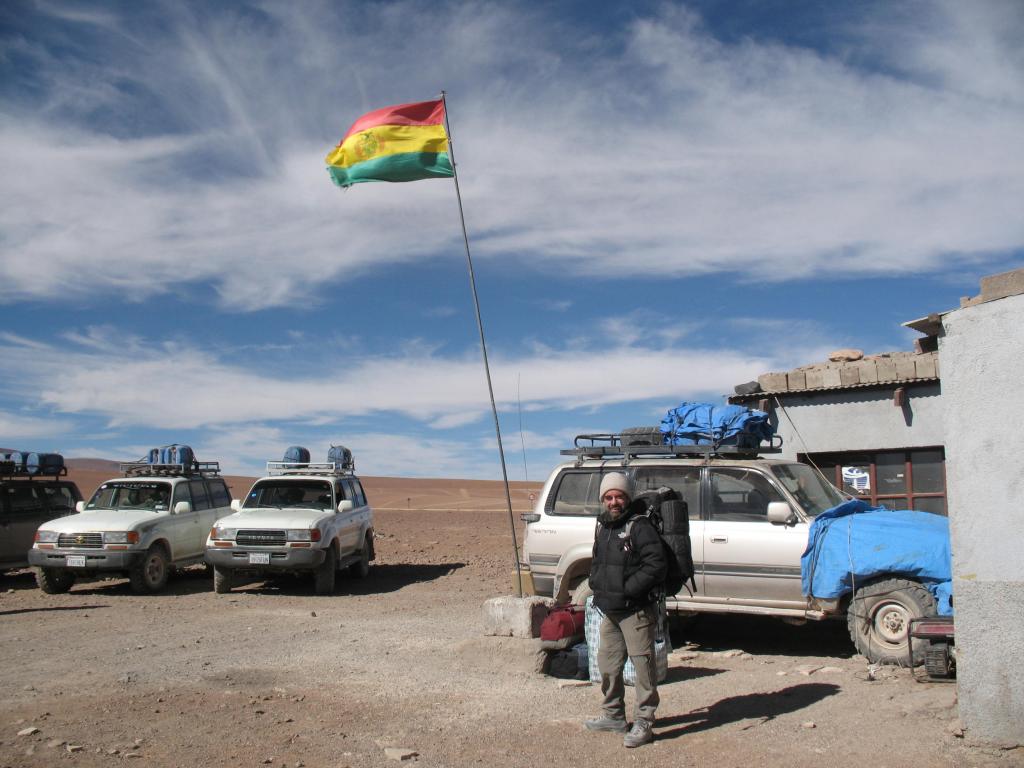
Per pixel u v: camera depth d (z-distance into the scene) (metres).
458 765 5.57
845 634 10.23
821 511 9.08
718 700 6.92
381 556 20.91
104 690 7.54
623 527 5.98
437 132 11.10
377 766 5.56
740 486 9.13
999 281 5.51
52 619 11.72
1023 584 5.34
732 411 9.68
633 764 5.54
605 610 5.97
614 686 6.16
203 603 13.44
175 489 15.89
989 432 5.50
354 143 11.24
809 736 5.89
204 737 6.16
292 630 10.72
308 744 6.00
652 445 9.88
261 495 15.86
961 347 5.63
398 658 8.81
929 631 7.11
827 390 12.46
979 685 5.46
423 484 87.94
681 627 10.12
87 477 68.06
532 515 9.88
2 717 6.66
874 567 8.02
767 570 8.72
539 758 5.68
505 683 7.70
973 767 5.13
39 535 14.48
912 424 11.94
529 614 8.75
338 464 16.84
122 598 14.04
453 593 14.45
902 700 6.58
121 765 5.55
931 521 8.36
